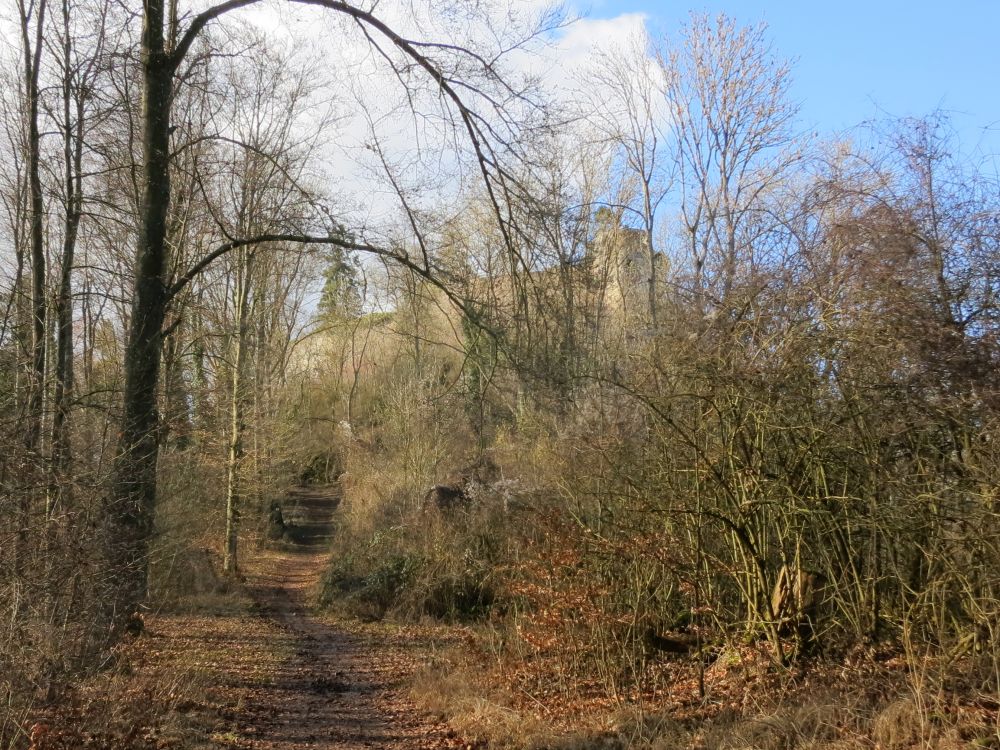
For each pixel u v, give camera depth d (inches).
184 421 613.9
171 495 576.4
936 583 281.6
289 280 1040.8
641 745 294.0
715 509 359.9
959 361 279.6
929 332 287.1
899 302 295.0
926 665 279.3
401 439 927.7
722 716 303.0
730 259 410.6
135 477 371.9
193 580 741.9
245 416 983.0
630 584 395.2
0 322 430.0
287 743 321.4
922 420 287.0
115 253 619.5
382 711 397.1
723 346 352.8
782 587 340.2
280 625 665.0
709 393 353.7
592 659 394.9
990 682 262.1
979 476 271.3
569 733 324.5
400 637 607.2
